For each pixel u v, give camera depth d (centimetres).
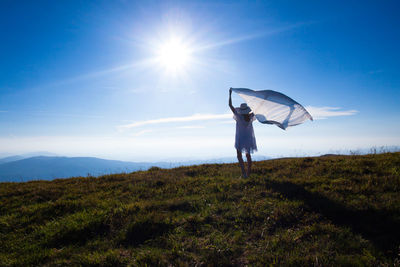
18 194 916
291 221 518
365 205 532
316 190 664
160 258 418
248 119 872
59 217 650
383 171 752
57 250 488
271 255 398
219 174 1045
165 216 595
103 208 693
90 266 413
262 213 566
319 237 436
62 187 1001
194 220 563
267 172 971
